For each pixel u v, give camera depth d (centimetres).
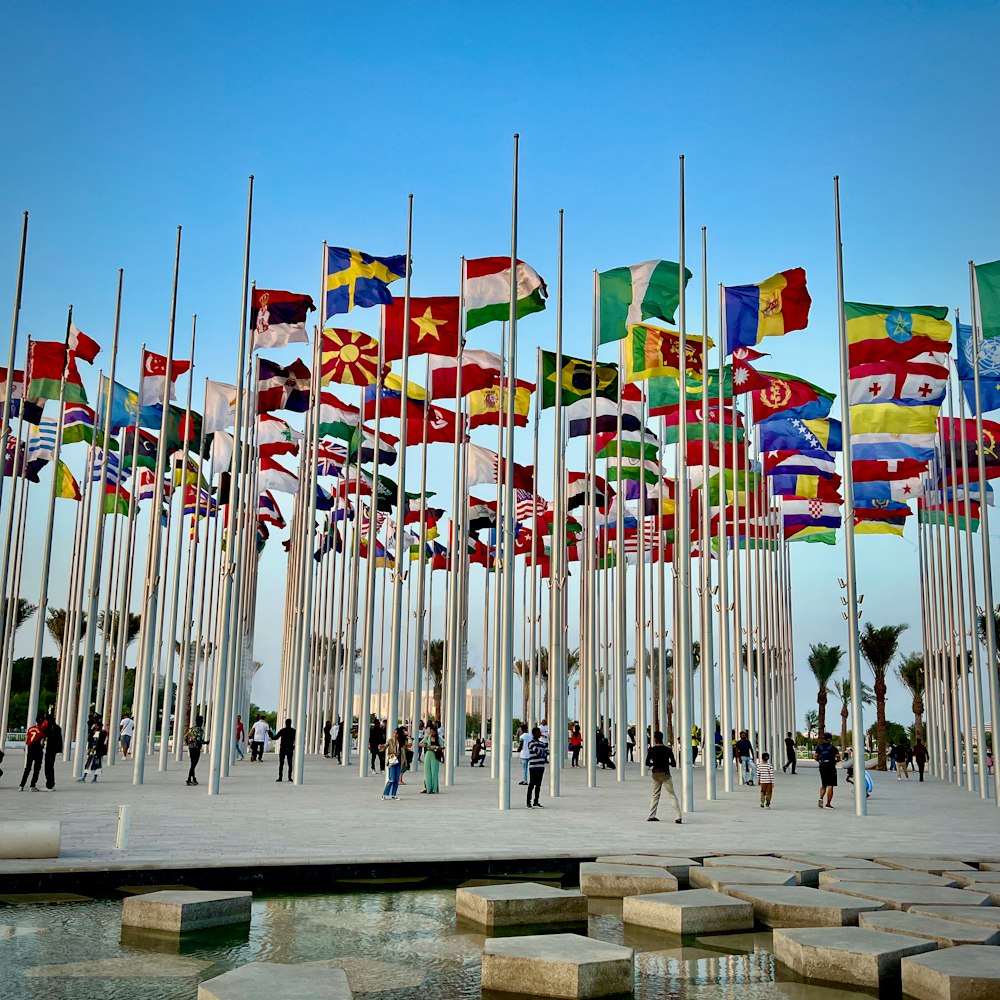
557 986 822
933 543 4678
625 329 2653
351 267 2884
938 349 2728
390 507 4938
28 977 845
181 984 828
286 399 3488
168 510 4041
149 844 1432
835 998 840
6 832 1244
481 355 3192
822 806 2530
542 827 1828
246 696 5206
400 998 816
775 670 5088
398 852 1386
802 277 2703
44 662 9075
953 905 1064
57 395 3195
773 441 3431
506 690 2283
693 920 1055
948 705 4431
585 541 3688
